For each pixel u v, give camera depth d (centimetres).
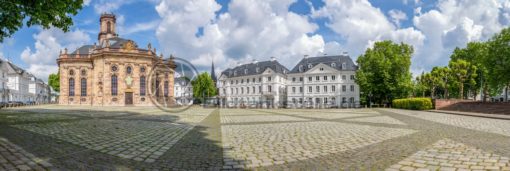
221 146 754
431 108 3253
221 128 1215
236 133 1035
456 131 1076
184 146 755
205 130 1138
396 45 4994
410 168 517
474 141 820
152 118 1859
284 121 1598
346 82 6538
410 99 3656
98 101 5759
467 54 5303
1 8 1045
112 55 5719
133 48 5922
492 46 3791
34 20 1202
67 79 6172
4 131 1052
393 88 4734
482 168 513
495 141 819
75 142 810
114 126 1286
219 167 534
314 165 545
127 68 5850
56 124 1362
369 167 527
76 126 1270
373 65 4944
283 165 547
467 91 6156
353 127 1239
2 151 651
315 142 813
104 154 648
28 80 9975
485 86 4884
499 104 2448
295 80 7106
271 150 695
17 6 1095
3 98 7300
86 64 6228
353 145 760
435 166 529
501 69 3634
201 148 725
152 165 548
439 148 708
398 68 4866
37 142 799
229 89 8425
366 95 5125
